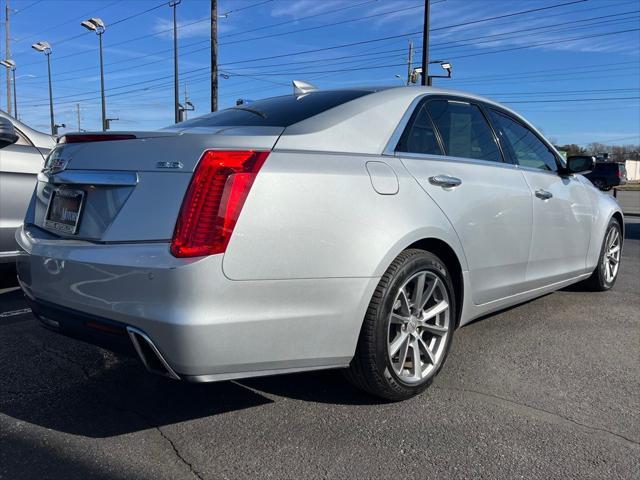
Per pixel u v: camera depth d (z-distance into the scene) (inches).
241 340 98.4
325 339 108.3
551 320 189.6
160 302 95.5
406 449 107.5
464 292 138.3
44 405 125.0
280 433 113.2
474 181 141.0
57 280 111.0
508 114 171.9
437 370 131.8
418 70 1075.3
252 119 131.7
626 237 453.4
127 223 103.3
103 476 98.1
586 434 113.9
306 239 103.7
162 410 123.2
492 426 116.6
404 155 128.1
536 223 163.9
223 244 95.9
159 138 105.3
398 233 116.0
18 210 206.2
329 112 125.0
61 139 124.4
